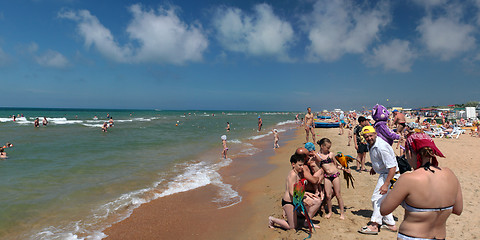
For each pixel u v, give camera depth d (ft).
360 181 24.14
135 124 124.26
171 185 26.78
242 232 16.24
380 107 14.94
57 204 21.38
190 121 157.89
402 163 13.89
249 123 147.13
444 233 6.94
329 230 14.64
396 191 7.16
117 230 17.08
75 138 65.36
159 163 37.35
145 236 16.26
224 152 42.60
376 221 13.96
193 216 19.20
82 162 36.86
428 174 6.86
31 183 26.63
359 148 27.94
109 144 55.36
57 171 31.60
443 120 90.07
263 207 20.34
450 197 6.75
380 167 13.82
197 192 24.72
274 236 14.96
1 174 29.89
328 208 16.34
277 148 52.24
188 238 15.94
